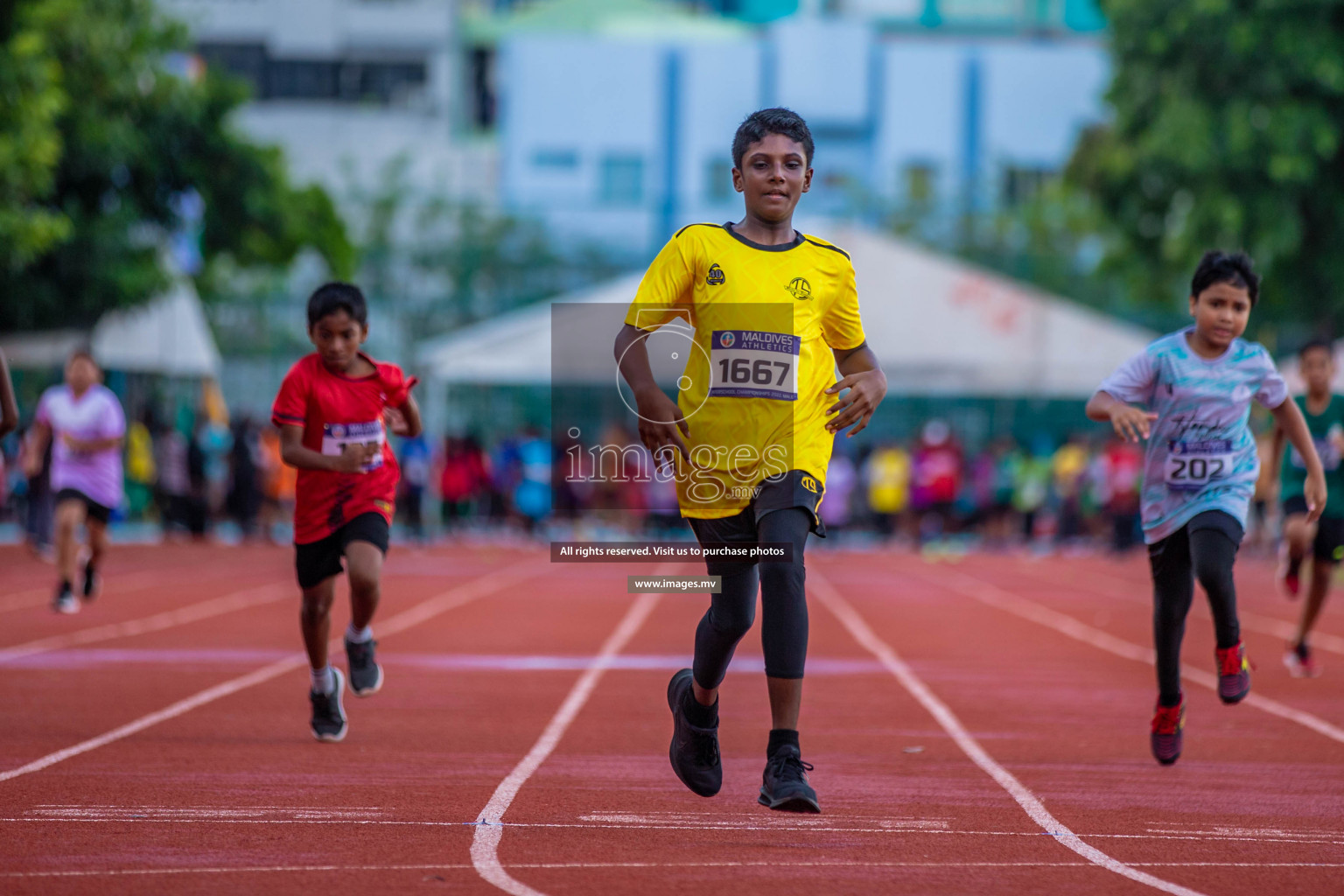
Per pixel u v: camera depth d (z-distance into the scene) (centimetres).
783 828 932
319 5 10019
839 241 4950
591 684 1686
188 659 1859
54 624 2258
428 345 7194
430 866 809
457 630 2319
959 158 9944
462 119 10494
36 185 3703
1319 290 5438
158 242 5153
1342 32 5125
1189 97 5266
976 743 1309
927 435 5309
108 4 4709
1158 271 6034
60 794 1006
